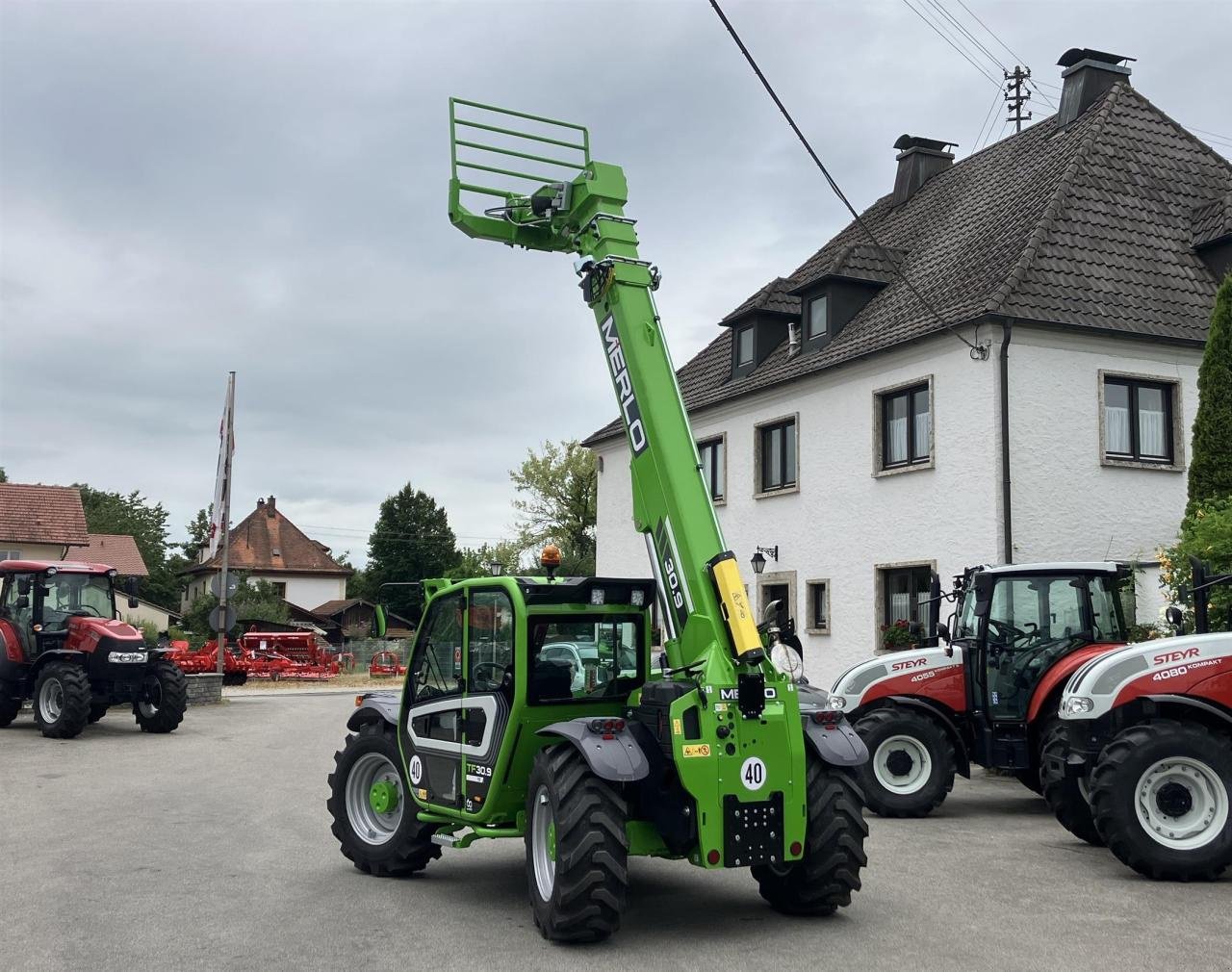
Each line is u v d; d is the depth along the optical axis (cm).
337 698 2789
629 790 648
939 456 1728
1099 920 661
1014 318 1622
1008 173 2127
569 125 884
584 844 600
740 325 2328
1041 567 1109
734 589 634
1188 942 612
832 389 1984
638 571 2644
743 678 623
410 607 7244
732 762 618
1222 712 811
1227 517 1166
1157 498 1702
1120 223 1830
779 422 2128
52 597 1820
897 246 2189
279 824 980
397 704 816
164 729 1805
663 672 687
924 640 1648
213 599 5009
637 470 700
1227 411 1402
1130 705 848
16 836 914
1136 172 1933
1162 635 1306
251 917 662
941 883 764
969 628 1147
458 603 750
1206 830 776
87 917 657
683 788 616
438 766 748
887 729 1066
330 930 636
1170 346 1722
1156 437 1731
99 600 1869
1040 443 1641
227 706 2448
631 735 625
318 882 759
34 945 598
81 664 1752
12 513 4159
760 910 685
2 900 698
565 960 577
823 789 657
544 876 635
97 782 1237
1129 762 782
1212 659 824
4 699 1802
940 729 1077
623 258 729
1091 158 1919
